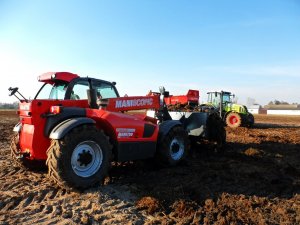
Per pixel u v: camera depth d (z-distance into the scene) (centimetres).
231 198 452
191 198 449
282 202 446
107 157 486
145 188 486
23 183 493
